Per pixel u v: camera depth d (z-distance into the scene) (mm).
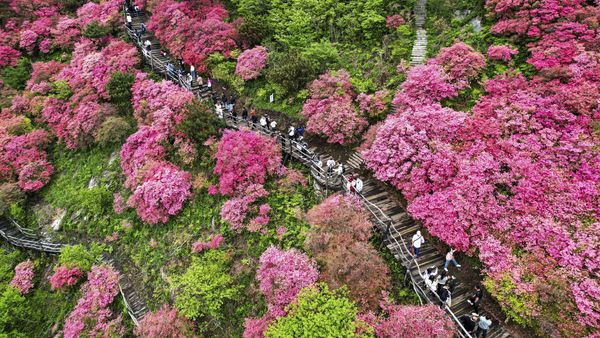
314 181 16172
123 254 17891
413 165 14898
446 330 10531
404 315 10820
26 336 17266
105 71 23547
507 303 11445
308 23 22438
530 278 11609
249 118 19984
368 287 11820
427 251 13711
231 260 15094
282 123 19250
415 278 12633
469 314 11844
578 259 11383
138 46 25203
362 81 19266
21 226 20938
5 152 21844
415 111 16281
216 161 17656
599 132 13492
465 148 14562
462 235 12984
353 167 16953
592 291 10758
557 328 10836
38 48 28016
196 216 16969
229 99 20688
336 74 18984
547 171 13180
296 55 20250
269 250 13930
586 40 15953
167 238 17109
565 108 14469
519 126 14523
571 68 15164
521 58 17281
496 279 11883
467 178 13695
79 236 19578
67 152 22734
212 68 21984
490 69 17438
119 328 15695
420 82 16953
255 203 15984
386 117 17547
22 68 26766
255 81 21000
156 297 15883
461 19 20797
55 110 23344
